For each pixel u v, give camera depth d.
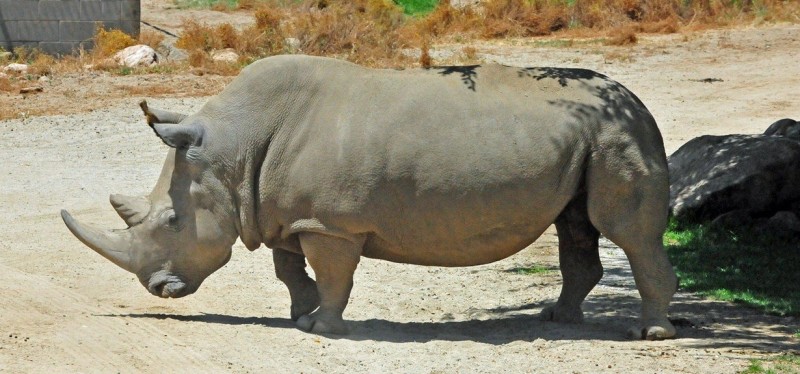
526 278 20.58
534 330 16.34
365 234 15.12
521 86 15.35
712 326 16.77
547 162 14.88
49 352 14.16
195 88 46.47
